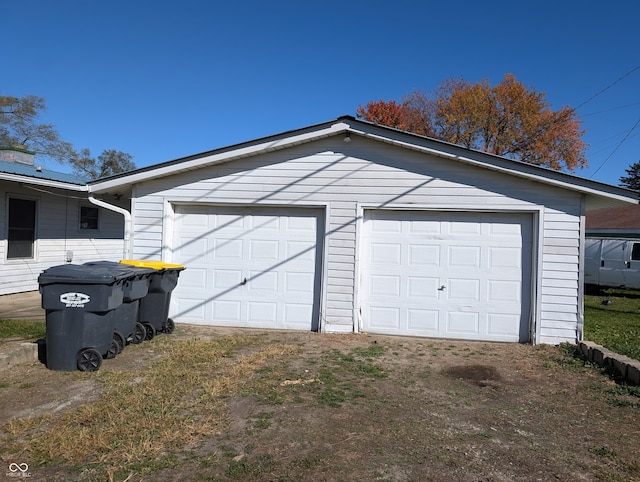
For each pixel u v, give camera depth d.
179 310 8.77
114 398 4.64
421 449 3.81
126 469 3.33
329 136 8.34
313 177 8.41
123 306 6.36
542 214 7.88
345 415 4.48
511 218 8.11
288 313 8.55
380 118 34.75
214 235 8.75
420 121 35.16
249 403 4.70
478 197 8.05
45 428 3.98
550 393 5.38
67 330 5.45
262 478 3.28
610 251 16.33
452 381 5.73
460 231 8.22
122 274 5.87
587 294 16.77
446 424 4.36
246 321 8.63
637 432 4.28
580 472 3.50
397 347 7.43
